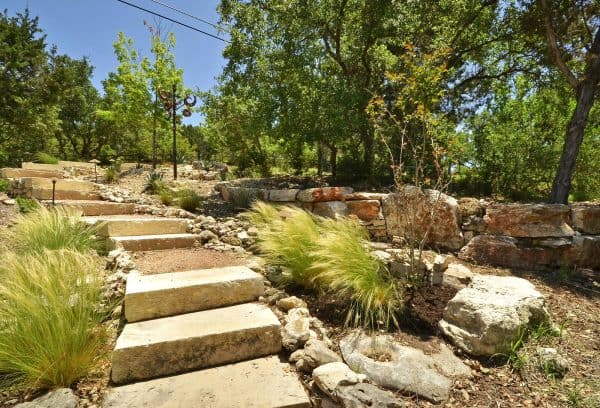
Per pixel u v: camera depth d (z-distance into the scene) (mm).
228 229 4414
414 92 3824
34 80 14062
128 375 1868
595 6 5344
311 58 6617
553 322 2623
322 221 4098
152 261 3281
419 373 1966
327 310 2609
